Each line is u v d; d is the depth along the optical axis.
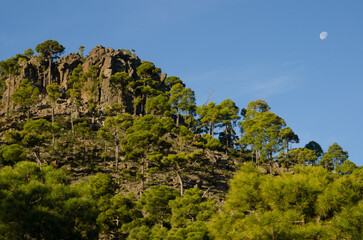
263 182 16.62
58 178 18.97
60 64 102.69
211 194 51.41
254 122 80.69
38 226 15.11
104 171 57.22
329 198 14.43
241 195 16.52
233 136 92.94
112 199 38.88
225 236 16.06
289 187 15.24
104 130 65.81
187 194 39.41
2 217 14.77
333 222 13.84
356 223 13.14
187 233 26.16
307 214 15.24
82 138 69.69
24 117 76.69
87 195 18.39
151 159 53.91
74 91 82.06
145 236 30.94
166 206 38.31
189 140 75.31
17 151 47.00
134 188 51.50
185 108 89.38
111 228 37.75
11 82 95.00
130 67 104.69
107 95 93.44
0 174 16.95
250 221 14.57
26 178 18.05
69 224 16.30
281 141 71.75
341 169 64.94
